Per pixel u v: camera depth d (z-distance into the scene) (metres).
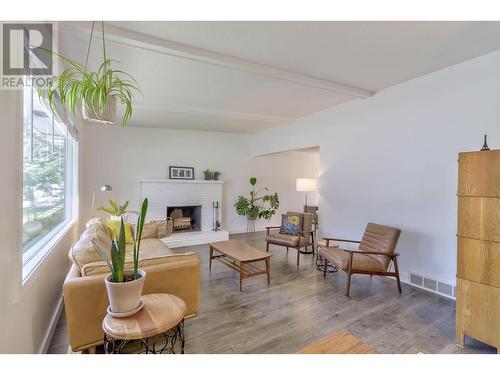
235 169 7.06
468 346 2.13
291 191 7.90
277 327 2.39
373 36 2.39
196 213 6.49
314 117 5.00
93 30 2.18
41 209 2.37
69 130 3.37
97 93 1.51
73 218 4.22
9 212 1.34
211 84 3.56
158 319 1.52
